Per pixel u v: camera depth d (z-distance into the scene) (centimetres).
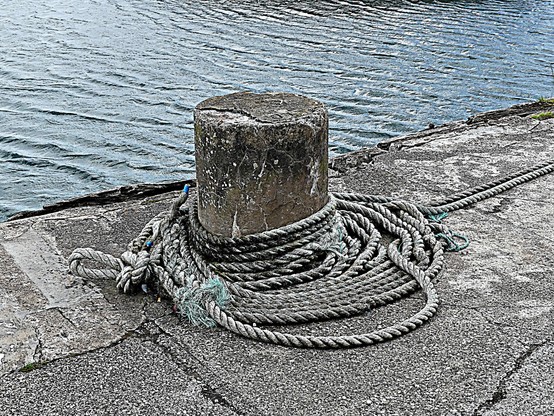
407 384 314
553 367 322
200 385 316
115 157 1141
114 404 305
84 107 1353
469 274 405
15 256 425
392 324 359
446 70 1562
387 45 1791
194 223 414
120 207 500
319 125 386
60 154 1145
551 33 1894
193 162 1127
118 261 394
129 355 337
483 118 721
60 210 502
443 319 361
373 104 1349
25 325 359
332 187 533
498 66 1588
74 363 331
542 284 393
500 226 465
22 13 2262
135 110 1341
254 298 374
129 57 1705
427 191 526
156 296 386
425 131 682
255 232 390
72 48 1794
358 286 385
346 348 339
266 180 379
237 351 338
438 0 2400
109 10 2308
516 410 297
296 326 359
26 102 1373
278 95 420
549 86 1441
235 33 1953
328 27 2009
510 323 357
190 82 1510
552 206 494
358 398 306
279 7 2312
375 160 591
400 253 421
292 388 312
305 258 396
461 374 319
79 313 369
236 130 369
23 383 318
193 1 2456
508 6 2273
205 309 359
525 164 574
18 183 1049
